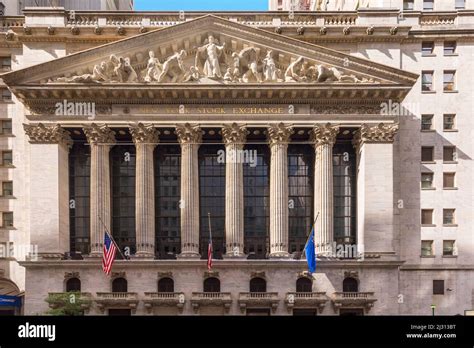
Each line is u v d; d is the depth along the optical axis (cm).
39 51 6022
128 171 5916
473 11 6103
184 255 5519
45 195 5569
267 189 5903
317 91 5581
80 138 5931
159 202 5875
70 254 5684
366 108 5694
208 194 5894
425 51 6144
